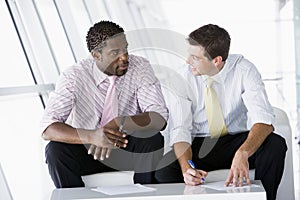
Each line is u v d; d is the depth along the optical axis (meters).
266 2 8.25
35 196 3.60
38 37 4.74
